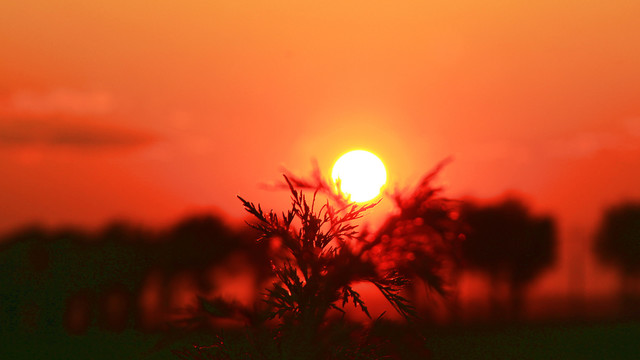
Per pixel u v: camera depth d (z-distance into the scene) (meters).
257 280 6.39
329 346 5.76
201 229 110.38
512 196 157.62
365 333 5.98
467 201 6.09
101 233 146.75
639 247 177.25
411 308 6.00
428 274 5.84
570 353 106.12
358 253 6.08
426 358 5.93
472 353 88.88
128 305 132.25
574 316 173.50
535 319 159.75
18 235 146.38
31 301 140.50
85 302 140.88
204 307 5.57
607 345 116.31
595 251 183.75
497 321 143.25
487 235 152.62
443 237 5.98
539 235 158.12
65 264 143.00
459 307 5.86
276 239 6.51
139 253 133.88
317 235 6.52
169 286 116.50
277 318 6.26
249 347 5.74
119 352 98.88
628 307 188.12
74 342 120.94
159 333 5.52
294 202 6.60
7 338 127.19
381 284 6.11
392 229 6.07
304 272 6.34
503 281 160.00
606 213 179.25
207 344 5.67
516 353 101.69
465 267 5.96
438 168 6.10
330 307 6.32
